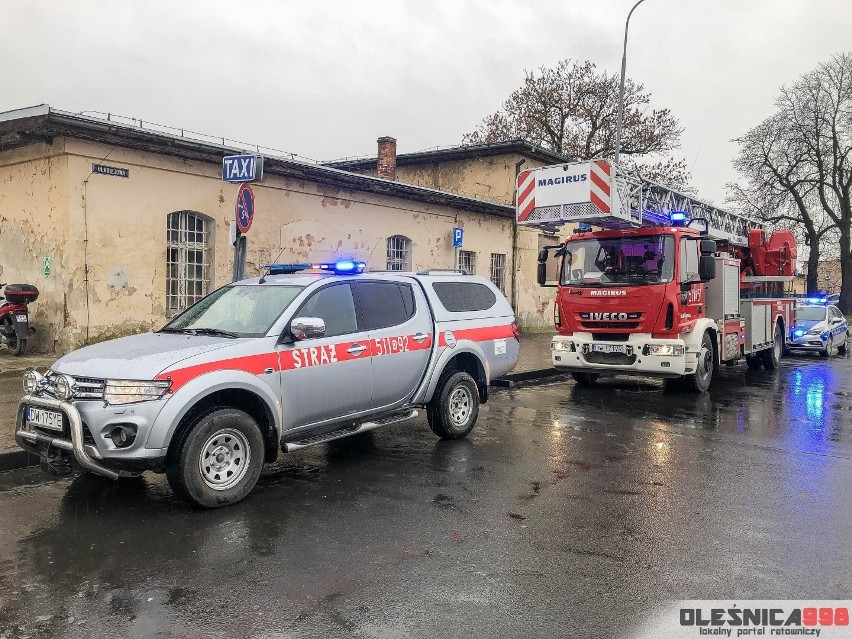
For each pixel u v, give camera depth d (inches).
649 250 417.7
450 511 206.2
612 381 504.1
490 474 247.1
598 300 430.0
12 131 439.8
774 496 222.5
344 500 216.5
